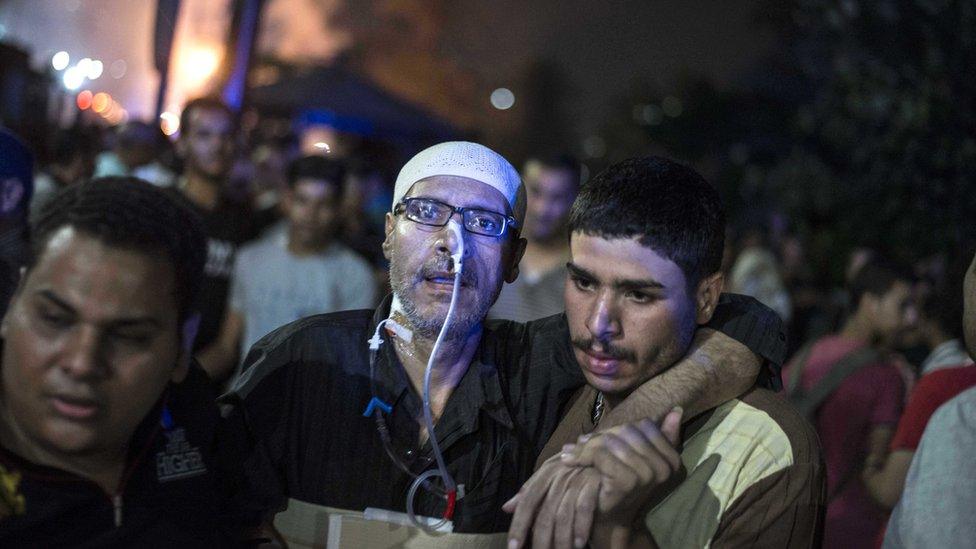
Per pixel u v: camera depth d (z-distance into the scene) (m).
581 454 1.52
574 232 1.68
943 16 6.50
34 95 9.70
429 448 1.77
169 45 5.66
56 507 1.25
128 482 1.33
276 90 10.62
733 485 1.63
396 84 30.67
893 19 6.86
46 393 1.18
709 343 1.75
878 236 7.35
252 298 4.31
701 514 1.63
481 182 1.79
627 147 21.64
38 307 1.18
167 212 1.25
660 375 1.69
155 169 5.91
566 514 1.48
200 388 1.53
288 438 1.78
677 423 1.54
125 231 1.19
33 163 2.89
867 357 3.47
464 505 1.75
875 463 3.35
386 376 1.79
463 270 1.74
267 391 1.79
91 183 1.25
